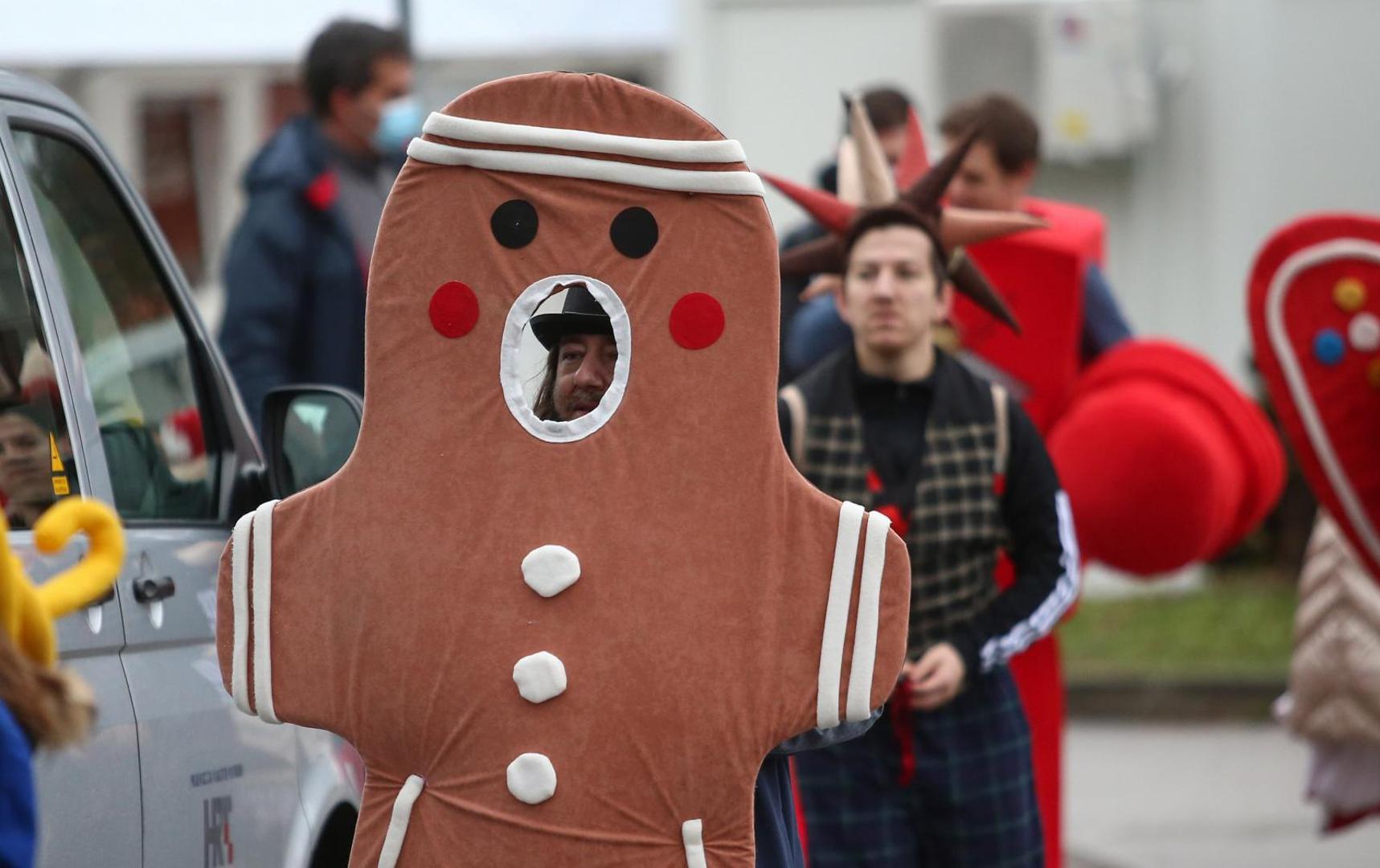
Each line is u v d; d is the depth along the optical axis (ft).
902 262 43.80
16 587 22.68
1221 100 123.13
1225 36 122.31
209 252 103.04
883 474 43.75
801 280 55.52
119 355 35.14
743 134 115.65
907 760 43.34
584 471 28.60
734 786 28.45
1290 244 47.70
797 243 63.52
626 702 28.17
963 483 43.70
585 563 28.35
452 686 28.40
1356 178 121.70
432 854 28.66
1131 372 56.85
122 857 30.91
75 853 29.71
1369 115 121.08
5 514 29.89
